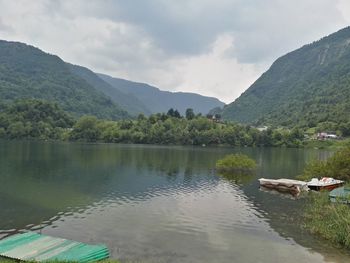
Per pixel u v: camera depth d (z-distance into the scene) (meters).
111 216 40.97
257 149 180.38
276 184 61.41
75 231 35.16
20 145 155.88
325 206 42.56
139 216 41.22
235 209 45.72
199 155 128.50
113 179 67.69
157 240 32.91
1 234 34.16
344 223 32.66
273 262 28.05
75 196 51.41
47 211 42.78
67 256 26.03
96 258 26.61
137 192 55.53
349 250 30.59
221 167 87.62
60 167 82.75
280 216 42.19
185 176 74.12
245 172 83.06
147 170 82.06
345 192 46.97
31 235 30.77
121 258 28.30
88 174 73.19
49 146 156.12
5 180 62.91
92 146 167.62
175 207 46.09
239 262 28.02
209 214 42.81
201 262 27.92
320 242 32.62
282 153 154.38
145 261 27.80
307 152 163.50
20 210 43.00
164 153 134.62
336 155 65.19
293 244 32.09
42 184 60.12
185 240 33.09
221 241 32.94
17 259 25.45
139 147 170.00
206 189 59.66
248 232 35.69
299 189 59.34
